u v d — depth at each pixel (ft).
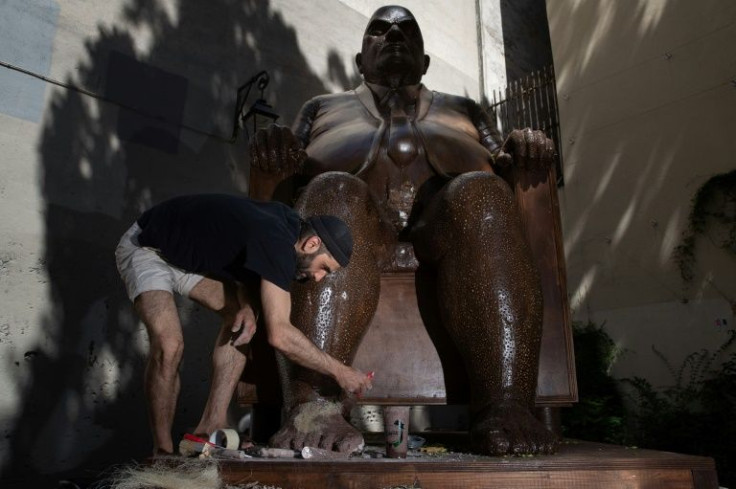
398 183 10.98
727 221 23.89
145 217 8.08
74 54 18.74
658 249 26.09
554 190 10.86
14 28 17.61
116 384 17.52
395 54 12.66
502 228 9.30
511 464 6.55
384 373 9.73
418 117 12.30
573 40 31.30
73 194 17.84
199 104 21.50
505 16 36.78
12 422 15.48
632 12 28.76
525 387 8.62
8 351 15.75
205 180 21.04
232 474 6.64
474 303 8.97
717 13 25.52
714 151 24.85
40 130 17.56
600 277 28.04
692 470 6.79
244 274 7.72
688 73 26.22
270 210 7.62
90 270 17.71
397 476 6.50
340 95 13.26
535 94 32.53
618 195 27.99
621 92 28.63
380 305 10.12
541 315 9.18
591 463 6.66
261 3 24.32
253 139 10.93
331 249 7.54
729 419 22.22
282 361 8.75
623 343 26.63
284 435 7.75
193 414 18.75
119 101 19.47
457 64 32.48
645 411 24.77
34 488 15.55
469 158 11.34
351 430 7.67
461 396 9.62
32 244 16.74
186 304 19.40
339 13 27.35
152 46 20.71
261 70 23.68
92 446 16.71
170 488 6.19
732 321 23.30
